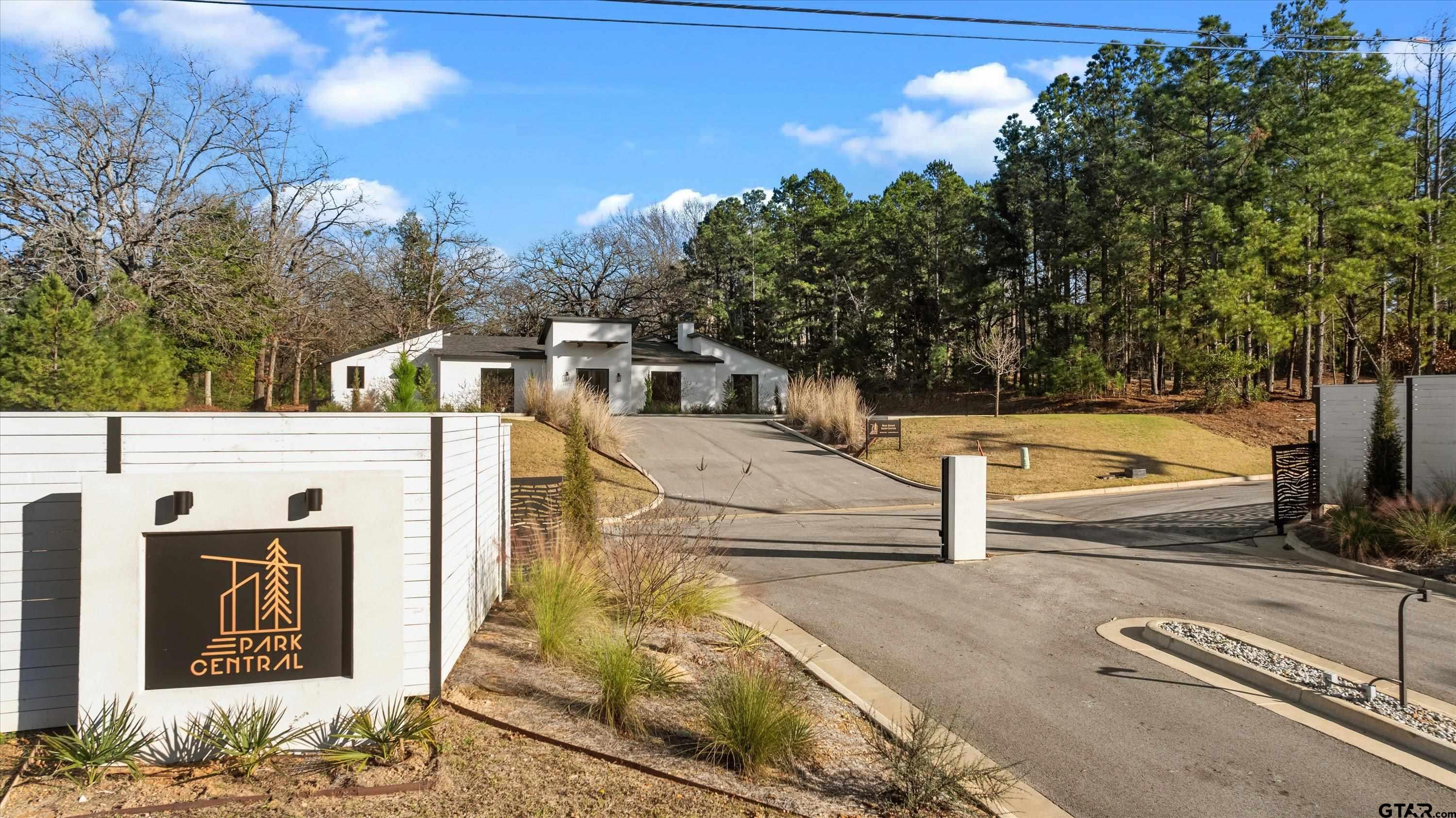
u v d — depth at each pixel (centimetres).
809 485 2022
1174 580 1045
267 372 3431
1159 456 2412
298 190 3186
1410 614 880
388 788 422
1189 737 573
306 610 469
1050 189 4141
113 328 1859
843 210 5606
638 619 743
